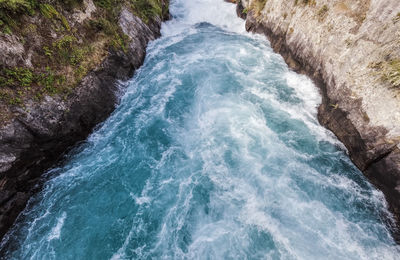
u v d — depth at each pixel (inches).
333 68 405.7
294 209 313.1
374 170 321.1
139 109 472.1
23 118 310.8
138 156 391.5
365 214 304.2
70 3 429.1
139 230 302.2
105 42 475.8
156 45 658.2
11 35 323.9
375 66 325.7
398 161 283.3
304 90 483.2
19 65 325.4
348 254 269.0
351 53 369.7
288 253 271.7
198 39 700.7
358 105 343.6
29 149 316.2
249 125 432.1
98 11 499.2
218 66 578.6
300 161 370.6
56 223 309.4
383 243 277.4
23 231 298.7
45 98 342.6
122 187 350.3
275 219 303.4
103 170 372.2
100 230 303.3
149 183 354.3
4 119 293.7
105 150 400.8
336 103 389.4
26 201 321.7
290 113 449.7
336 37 406.6
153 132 428.8
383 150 301.6
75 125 381.1
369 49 338.3
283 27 572.7
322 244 278.5
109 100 452.8
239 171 360.5
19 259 275.6
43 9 377.7
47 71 357.1
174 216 313.7
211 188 340.8
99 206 328.8
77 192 343.9
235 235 290.4
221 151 390.0
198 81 536.7
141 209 323.9
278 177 350.3
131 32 572.7
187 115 460.4
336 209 311.6
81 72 404.5
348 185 334.3
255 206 317.7
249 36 704.4
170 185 349.4
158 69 573.3
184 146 403.9
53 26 388.5
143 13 660.1
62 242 291.1
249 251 275.7
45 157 348.5
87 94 404.5
